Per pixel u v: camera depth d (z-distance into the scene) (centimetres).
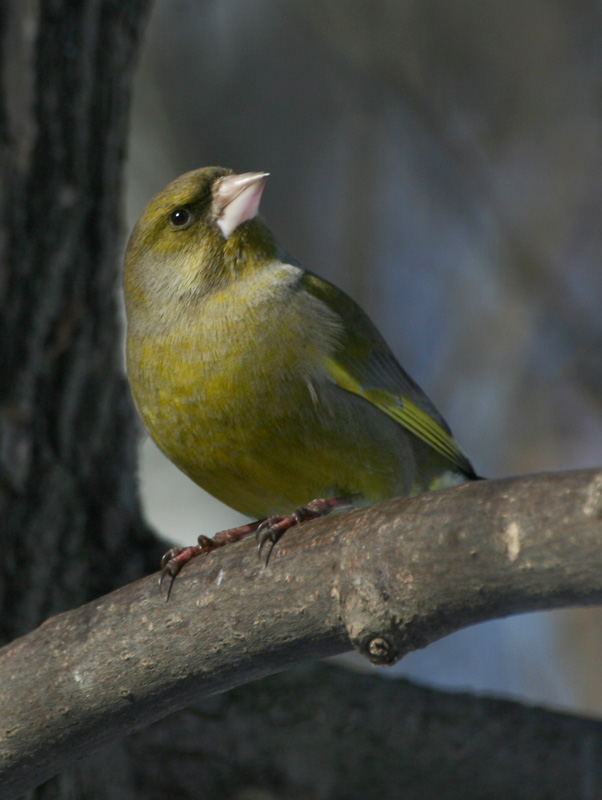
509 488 569
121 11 1027
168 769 1000
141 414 987
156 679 679
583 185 1947
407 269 1972
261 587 647
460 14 1952
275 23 2014
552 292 1867
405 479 1046
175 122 1997
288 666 672
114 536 1040
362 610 606
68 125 1002
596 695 1712
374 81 1966
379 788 1012
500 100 1970
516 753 1009
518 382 1855
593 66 1986
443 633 605
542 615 1788
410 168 2002
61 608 991
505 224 1923
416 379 1900
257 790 1006
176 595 671
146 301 988
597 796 1005
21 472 973
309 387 945
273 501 998
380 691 1031
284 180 2012
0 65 978
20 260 985
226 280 972
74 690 689
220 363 938
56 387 1003
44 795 898
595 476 545
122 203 1059
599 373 1833
